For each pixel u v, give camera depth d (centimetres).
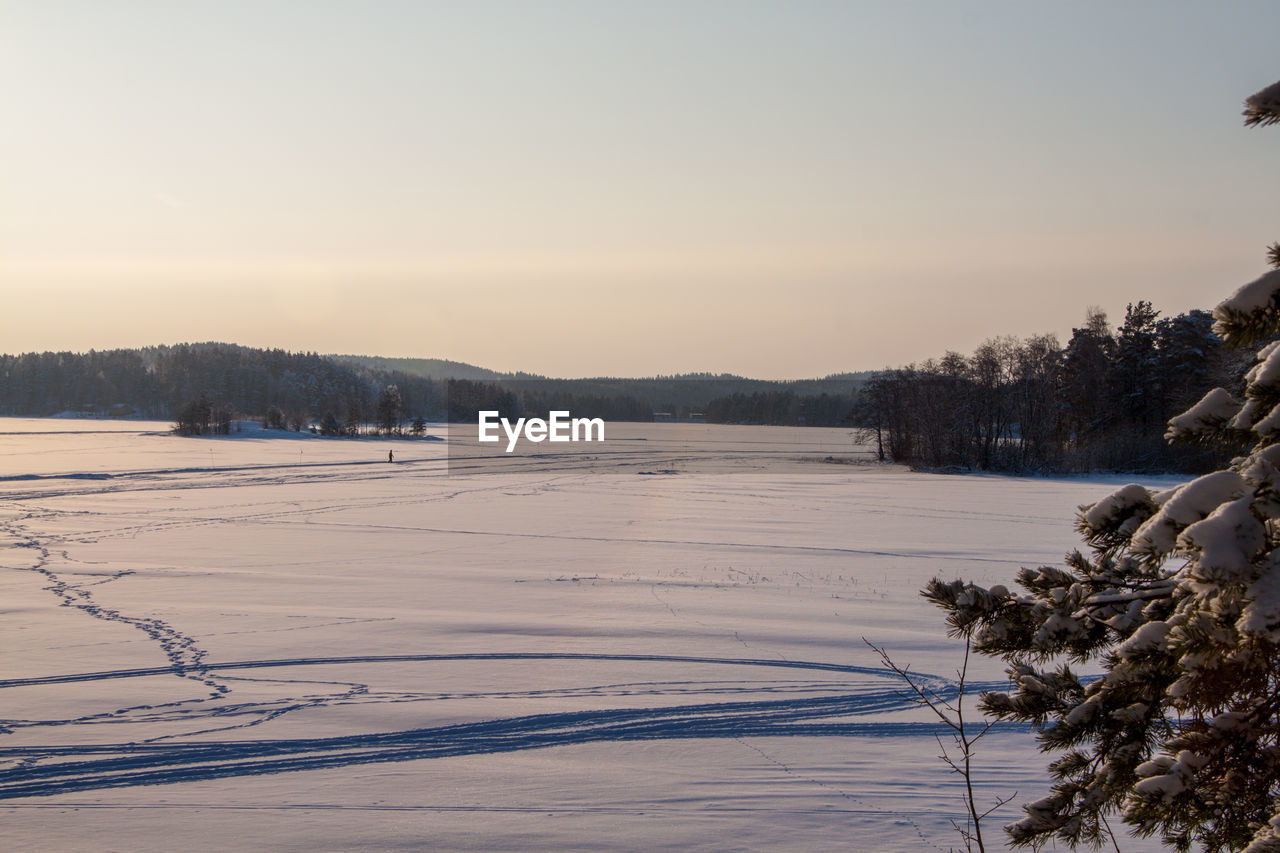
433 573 2325
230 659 1431
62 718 1131
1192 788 307
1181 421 304
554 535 3198
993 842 774
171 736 1066
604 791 901
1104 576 395
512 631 1636
